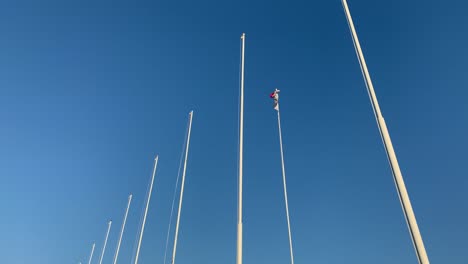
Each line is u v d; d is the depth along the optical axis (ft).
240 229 47.21
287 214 87.76
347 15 44.62
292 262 80.79
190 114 114.01
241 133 58.08
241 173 53.36
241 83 63.93
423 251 25.79
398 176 30.09
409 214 27.78
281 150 95.66
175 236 92.99
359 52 40.65
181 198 98.73
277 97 96.58
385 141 32.65
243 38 69.62
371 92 36.86
